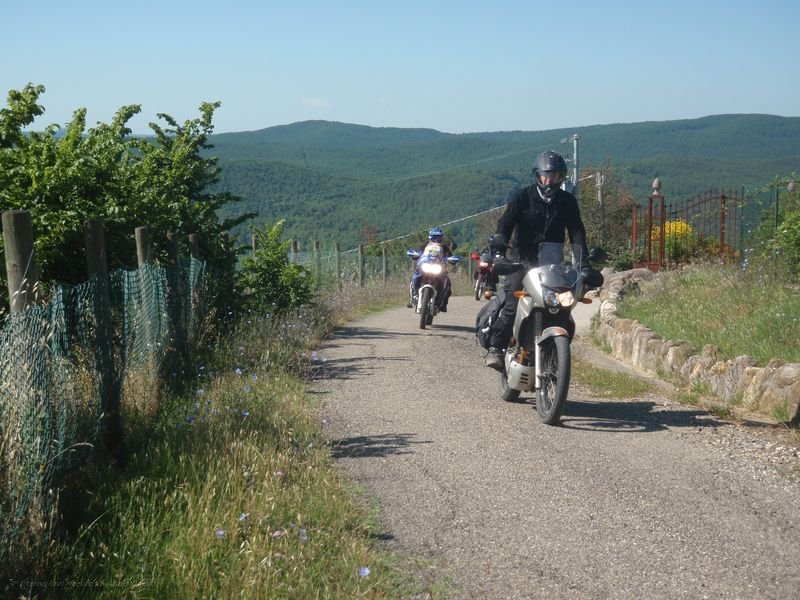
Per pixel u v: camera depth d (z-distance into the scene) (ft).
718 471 18.95
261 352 32.30
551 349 24.21
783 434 21.88
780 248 42.52
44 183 21.75
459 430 22.93
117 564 12.97
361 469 19.45
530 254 25.91
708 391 28.12
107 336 17.84
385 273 88.28
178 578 12.72
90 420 16.53
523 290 25.23
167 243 28.66
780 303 33.63
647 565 14.21
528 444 21.47
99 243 18.03
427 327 48.55
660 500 17.19
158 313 25.23
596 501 17.21
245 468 17.29
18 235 13.92
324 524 15.60
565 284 23.75
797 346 27.94
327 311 48.14
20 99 23.22
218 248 38.65
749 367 26.43
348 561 14.10
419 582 13.74
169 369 25.70
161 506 15.10
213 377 26.84
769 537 15.20
